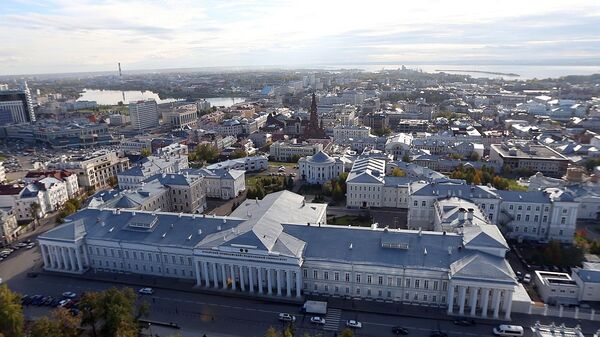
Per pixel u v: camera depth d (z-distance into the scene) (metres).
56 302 138.62
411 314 126.69
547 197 178.88
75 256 158.62
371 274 131.62
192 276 149.75
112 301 116.56
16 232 198.00
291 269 132.62
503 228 178.25
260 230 140.75
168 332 122.44
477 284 120.00
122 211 169.75
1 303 118.81
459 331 118.56
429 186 186.25
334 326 122.62
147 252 152.25
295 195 186.00
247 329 122.81
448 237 136.25
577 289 129.75
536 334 105.19
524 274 150.25
